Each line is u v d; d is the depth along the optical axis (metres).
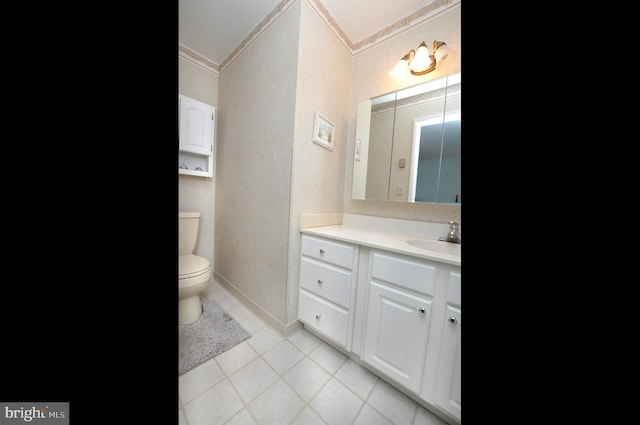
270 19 1.46
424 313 0.91
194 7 1.45
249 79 1.66
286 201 1.37
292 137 1.32
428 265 0.91
